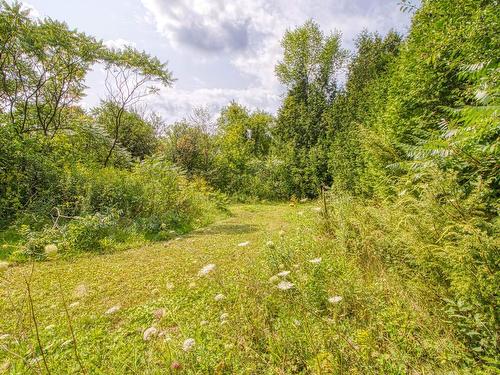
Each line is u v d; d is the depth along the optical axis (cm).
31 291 375
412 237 258
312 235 498
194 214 952
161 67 1406
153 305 318
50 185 771
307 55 2152
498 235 213
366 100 1397
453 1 462
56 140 1041
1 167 734
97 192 789
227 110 3086
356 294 261
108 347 240
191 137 1825
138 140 1973
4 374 198
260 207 1384
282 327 233
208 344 223
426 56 472
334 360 182
